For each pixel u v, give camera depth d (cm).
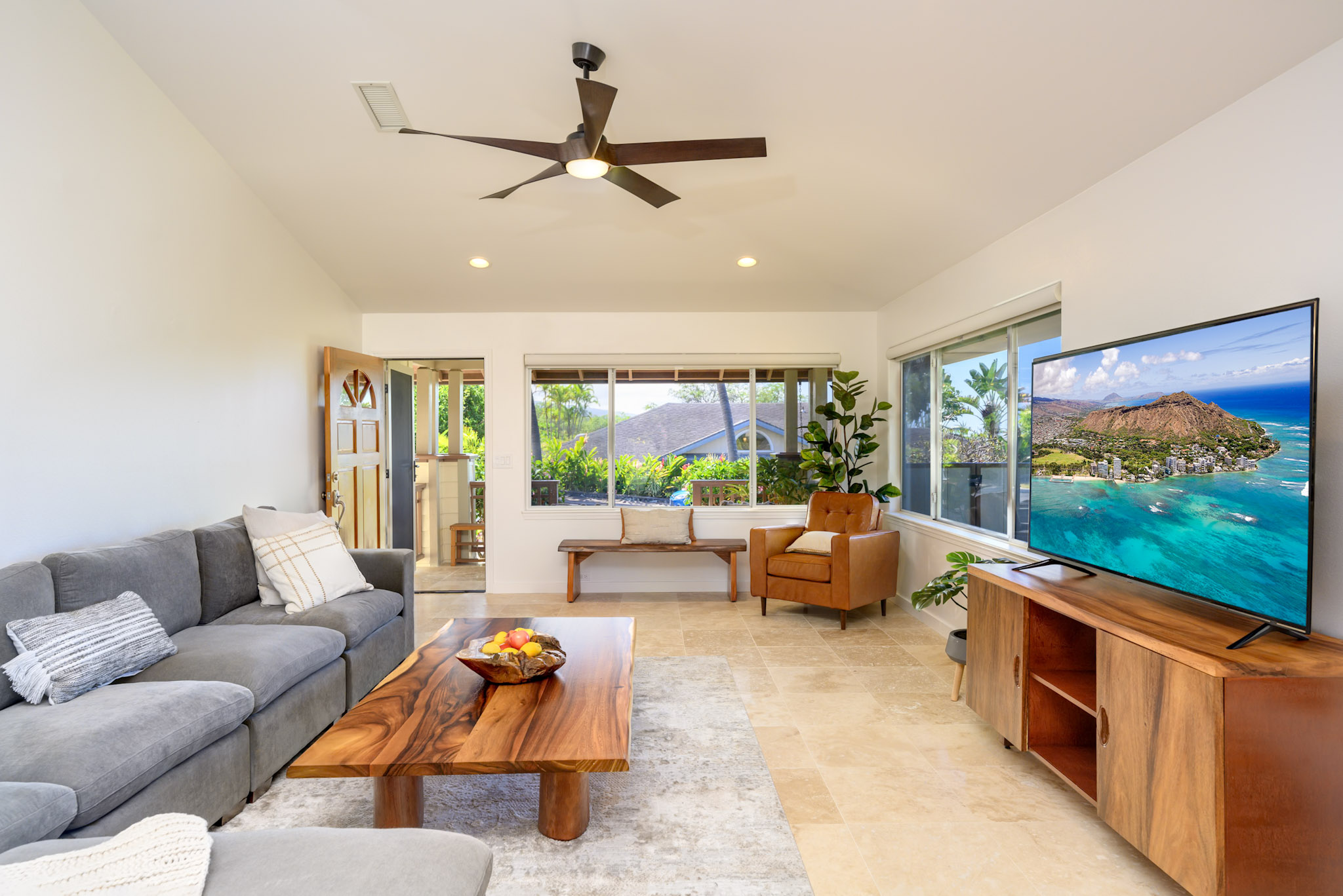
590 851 200
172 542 282
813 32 247
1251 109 213
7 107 240
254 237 391
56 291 260
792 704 315
